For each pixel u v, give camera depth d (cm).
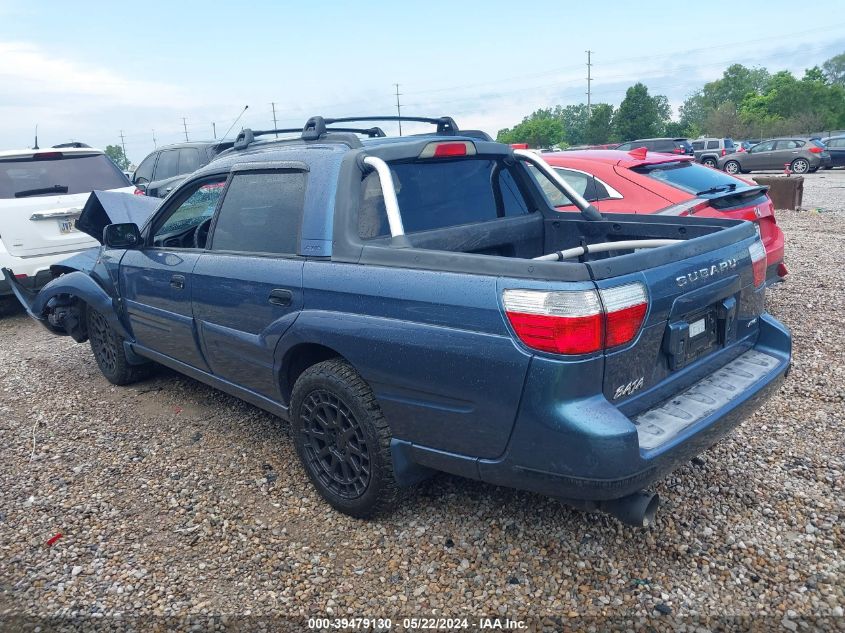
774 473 357
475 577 289
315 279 321
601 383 249
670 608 265
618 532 313
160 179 1102
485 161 398
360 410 307
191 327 414
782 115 9662
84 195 786
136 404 503
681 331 277
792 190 1474
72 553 320
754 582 278
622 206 574
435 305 272
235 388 407
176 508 355
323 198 329
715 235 304
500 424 260
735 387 301
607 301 242
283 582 293
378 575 294
